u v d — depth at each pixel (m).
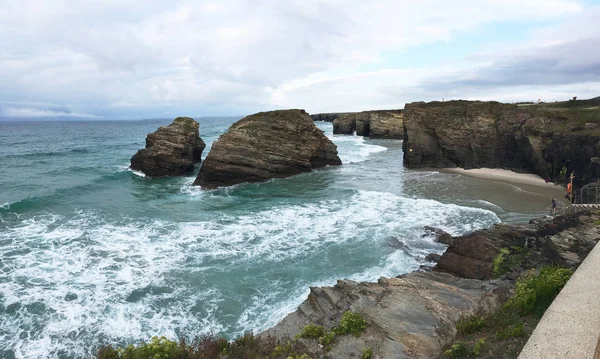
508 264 13.70
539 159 33.56
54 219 22.02
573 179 29.12
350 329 8.60
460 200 25.69
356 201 26.05
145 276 14.91
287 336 9.24
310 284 14.15
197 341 9.60
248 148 34.38
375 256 16.47
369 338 8.19
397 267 15.30
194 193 30.50
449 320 8.59
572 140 30.20
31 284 14.08
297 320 10.41
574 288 6.42
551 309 5.74
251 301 13.12
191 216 23.14
